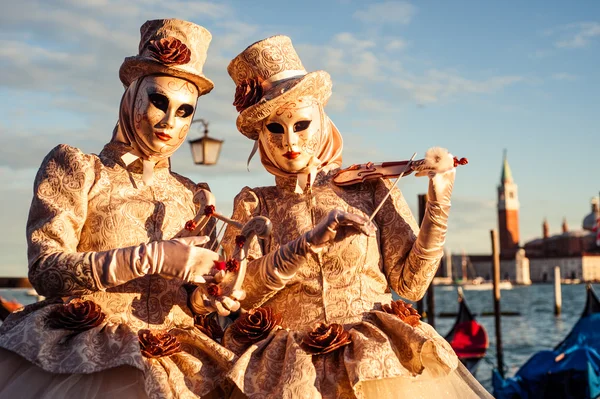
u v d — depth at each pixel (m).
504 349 27.33
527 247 164.12
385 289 3.54
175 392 3.02
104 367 2.96
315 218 3.50
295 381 3.01
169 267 2.97
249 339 3.29
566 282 145.50
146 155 3.47
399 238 3.51
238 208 3.61
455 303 75.94
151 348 3.07
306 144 3.46
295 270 3.20
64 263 3.01
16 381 2.99
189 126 3.51
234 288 3.11
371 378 2.98
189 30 3.53
